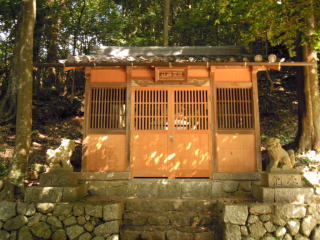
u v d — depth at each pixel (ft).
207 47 24.26
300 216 15.75
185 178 21.33
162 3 57.31
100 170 21.09
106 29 49.67
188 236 16.28
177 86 21.89
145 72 22.13
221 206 17.31
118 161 21.22
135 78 22.07
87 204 16.67
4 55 43.09
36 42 40.63
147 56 22.63
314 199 17.22
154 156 21.26
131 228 16.93
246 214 15.69
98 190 20.70
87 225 16.29
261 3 24.48
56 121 36.45
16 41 32.24
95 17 50.26
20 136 19.12
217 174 20.71
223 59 21.07
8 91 31.91
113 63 20.30
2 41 43.55
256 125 21.34
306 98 25.72
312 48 25.55
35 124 34.30
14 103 31.14
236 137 21.35
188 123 21.65
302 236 15.52
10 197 17.84
